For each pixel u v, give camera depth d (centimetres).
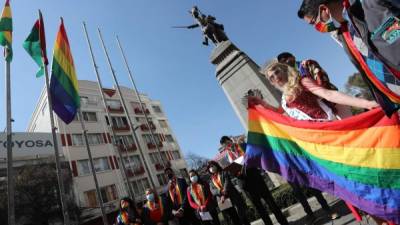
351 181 245
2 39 864
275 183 1032
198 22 1398
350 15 176
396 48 145
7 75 826
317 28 219
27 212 1958
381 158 229
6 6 906
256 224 714
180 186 693
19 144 2433
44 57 865
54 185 2180
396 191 219
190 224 696
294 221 596
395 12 142
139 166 3259
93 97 3372
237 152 734
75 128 2933
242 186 564
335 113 299
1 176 2189
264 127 333
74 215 2261
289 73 311
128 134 3431
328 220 495
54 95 831
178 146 4025
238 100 1101
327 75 314
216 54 1189
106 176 2862
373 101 229
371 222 375
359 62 193
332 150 263
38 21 907
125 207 711
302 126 290
